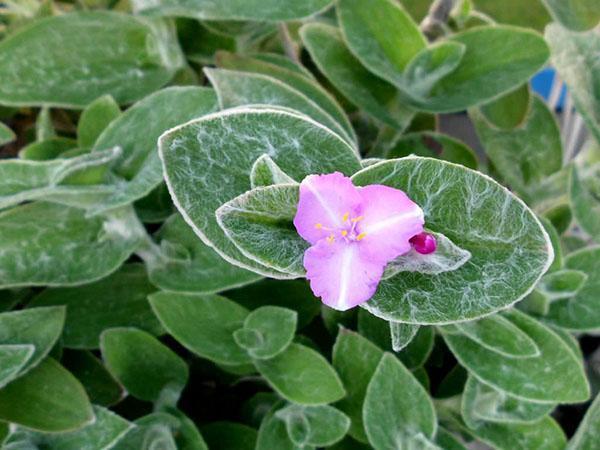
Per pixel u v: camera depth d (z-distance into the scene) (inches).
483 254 3.9
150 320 6.6
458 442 6.3
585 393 5.7
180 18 7.8
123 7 8.5
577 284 6.4
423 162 3.8
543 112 8.2
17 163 5.5
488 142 8.1
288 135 4.2
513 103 7.9
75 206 6.0
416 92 7.0
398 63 6.9
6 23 8.5
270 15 6.4
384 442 5.7
